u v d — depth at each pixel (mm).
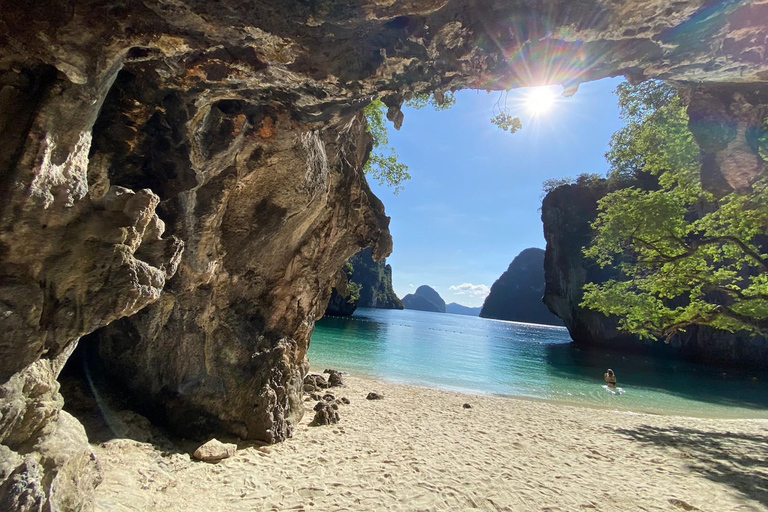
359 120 9969
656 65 4160
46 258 2650
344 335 38000
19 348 2428
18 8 2309
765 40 3756
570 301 55594
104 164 4348
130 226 2945
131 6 2635
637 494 6465
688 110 7449
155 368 6504
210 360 6953
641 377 27688
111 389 6336
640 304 14156
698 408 17266
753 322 12344
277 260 8016
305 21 3109
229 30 3070
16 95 2535
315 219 8477
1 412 2293
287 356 8070
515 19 3436
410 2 3002
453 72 4145
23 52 2467
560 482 6754
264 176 6645
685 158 12047
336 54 3605
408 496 5680
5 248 2479
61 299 2750
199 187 5840
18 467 2346
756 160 7473
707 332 39812
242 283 7523
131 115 4266
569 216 56969
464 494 5918
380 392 14141
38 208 2562
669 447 9492
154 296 3170
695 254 12828
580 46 3773
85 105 2770
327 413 9070
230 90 4297
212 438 6652
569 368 29516
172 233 5539
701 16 3447
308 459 6613
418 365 23562
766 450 9422
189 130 4750
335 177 8758
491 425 10562
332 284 10906
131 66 3805
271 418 7125
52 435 2762
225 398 6957
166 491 4844
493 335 64125
